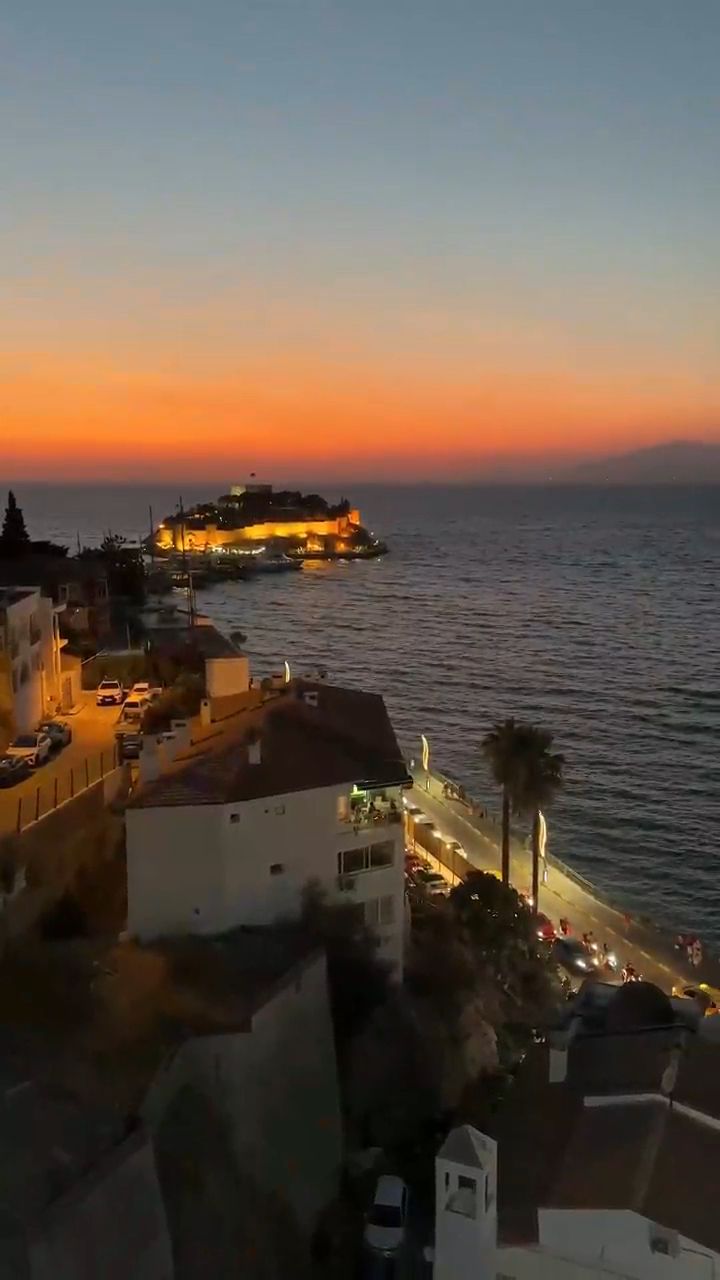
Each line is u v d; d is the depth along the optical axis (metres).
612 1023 44.69
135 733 64.00
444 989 47.78
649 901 81.19
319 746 47.56
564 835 94.75
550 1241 30.19
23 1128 26.98
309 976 38.78
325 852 44.66
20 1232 23.53
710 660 176.75
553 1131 34.66
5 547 129.12
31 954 36.88
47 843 46.34
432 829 78.75
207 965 38.50
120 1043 32.38
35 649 67.88
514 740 63.59
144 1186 27.12
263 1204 32.59
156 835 41.72
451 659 181.50
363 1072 40.41
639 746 123.88
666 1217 29.14
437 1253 30.92
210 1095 33.09
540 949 58.16
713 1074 36.00
